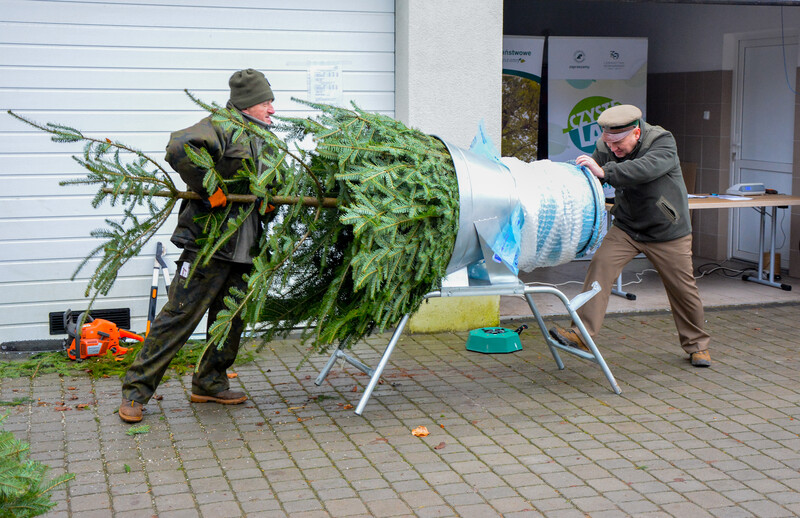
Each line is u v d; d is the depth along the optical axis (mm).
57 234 6188
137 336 6082
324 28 6547
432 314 6852
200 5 6250
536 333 6941
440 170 4648
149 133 6277
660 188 5680
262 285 4438
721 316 7492
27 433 4656
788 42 9109
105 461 4293
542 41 9500
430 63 6551
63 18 6016
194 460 4320
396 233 4457
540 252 5074
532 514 3723
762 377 5711
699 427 4781
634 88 9891
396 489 3980
